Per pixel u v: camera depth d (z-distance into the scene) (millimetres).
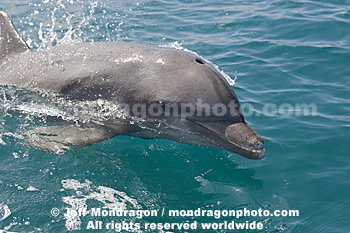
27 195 5133
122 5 13062
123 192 5285
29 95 6488
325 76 8180
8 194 5133
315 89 7703
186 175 5652
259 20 11391
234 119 5434
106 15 12117
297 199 5059
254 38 10227
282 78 8164
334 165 5625
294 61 8883
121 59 5922
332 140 6148
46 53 6555
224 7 12742
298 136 6289
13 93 6609
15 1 13297
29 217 4809
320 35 10125
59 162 5766
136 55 5891
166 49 5918
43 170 5602
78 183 5402
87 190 5281
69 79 6133
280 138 6258
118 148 6203
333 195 5070
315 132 6359
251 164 5797
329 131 6363
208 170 5742
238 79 8188
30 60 6609
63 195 5168
